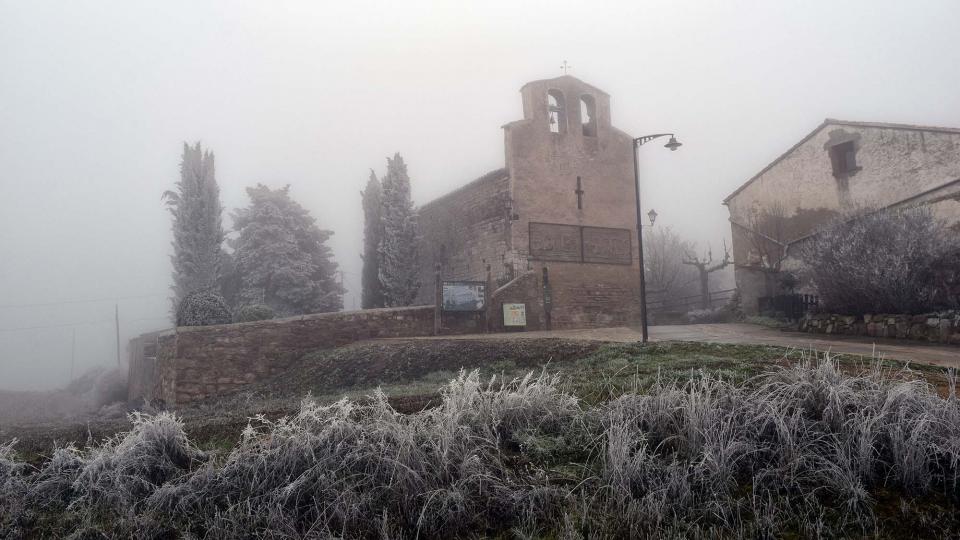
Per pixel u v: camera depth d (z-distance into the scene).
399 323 17.78
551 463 5.11
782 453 4.68
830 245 15.00
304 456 5.00
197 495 4.89
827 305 14.97
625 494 4.39
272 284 26.00
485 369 11.33
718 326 19.77
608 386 6.93
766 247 22.39
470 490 4.61
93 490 5.31
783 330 16.45
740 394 5.45
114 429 7.25
